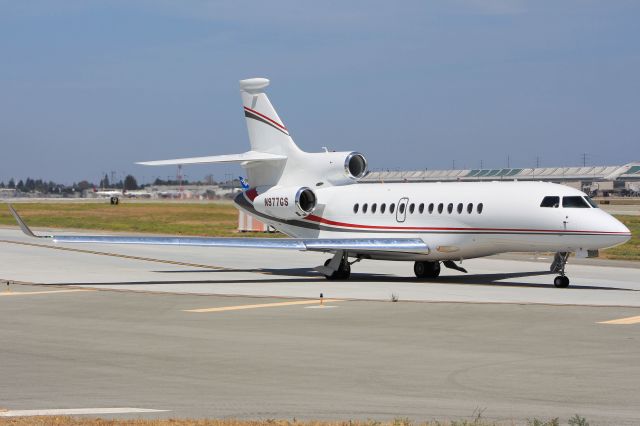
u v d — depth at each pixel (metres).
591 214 42.88
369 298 39.75
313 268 55.38
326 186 53.06
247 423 16.45
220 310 35.34
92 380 21.52
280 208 52.78
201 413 17.77
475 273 54.09
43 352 25.61
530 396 19.55
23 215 150.38
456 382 21.16
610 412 17.88
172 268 57.94
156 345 26.78
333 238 50.50
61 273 53.47
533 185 45.41
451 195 47.59
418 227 48.47
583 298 39.41
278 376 21.97
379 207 50.19
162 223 121.00
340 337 28.23
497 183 47.09
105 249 74.31
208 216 144.50
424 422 16.83
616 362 23.67
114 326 30.98
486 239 46.09
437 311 34.56
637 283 47.09
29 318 33.16
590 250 43.47
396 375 22.03
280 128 54.12
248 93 55.03
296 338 28.08
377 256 50.25
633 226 105.81
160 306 36.75
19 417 17.11
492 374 22.09
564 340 27.41
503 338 27.86
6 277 50.66
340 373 22.33
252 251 74.69
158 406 18.48
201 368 23.06
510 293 41.75
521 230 44.75
